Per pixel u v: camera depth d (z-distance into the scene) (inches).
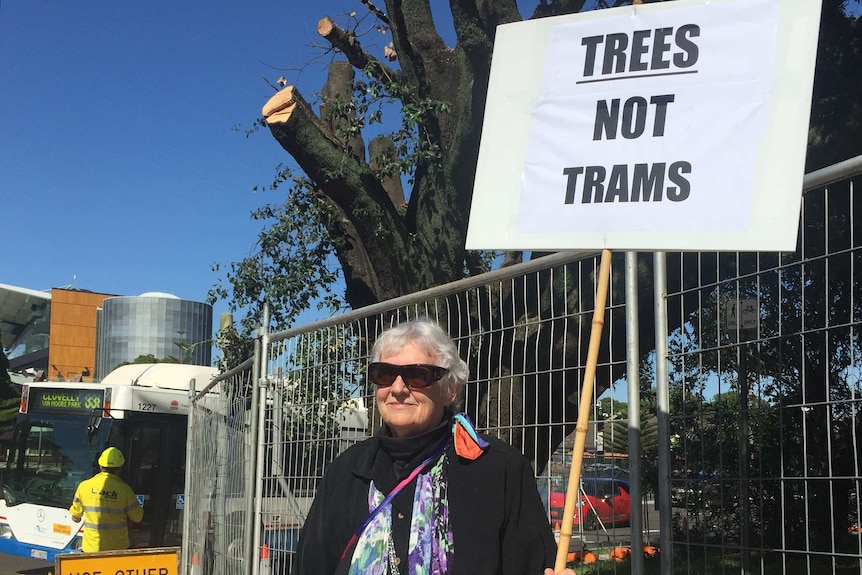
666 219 98.0
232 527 245.4
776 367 105.6
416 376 99.0
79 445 469.4
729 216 94.9
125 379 521.7
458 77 347.6
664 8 103.8
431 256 324.5
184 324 2628.0
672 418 116.2
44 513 466.3
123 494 376.2
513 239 106.3
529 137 108.5
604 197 102.0
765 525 103.9
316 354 200.1
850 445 101.7
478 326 155.3
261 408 220.1
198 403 339.0
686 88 100.7
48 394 487.5
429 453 97.5
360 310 181.6
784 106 95.0
